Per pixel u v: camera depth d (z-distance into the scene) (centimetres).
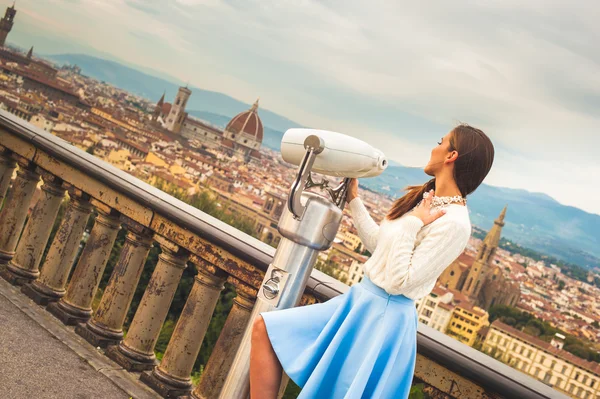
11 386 221
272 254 231
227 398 178
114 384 251
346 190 193
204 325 254
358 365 167
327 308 178
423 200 174
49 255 306
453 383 190
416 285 170
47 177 316
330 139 175
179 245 259
